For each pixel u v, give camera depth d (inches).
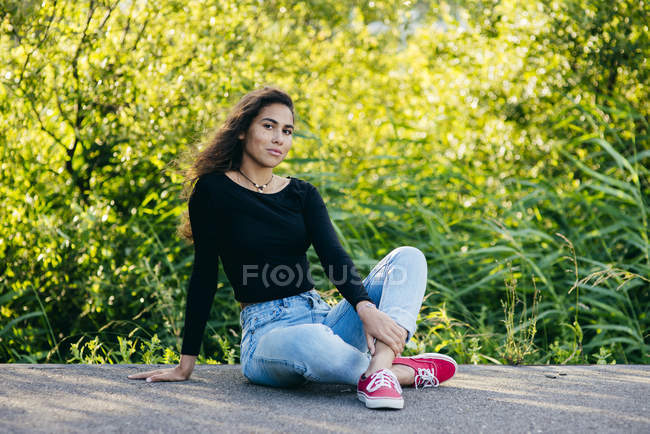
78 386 102.3
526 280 179.6
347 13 248.2
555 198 195.5
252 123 102.7
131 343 143.9
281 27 230.4
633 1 203.0
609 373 119.2
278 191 103.6
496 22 226.5
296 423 83.9
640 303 181.3
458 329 158.4
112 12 189.6
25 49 171.2
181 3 191.5
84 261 165.6
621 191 188.2
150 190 184.7
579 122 216.1
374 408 91.1
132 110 177.3
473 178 220.5
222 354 163.0
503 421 86.4
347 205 195.3
